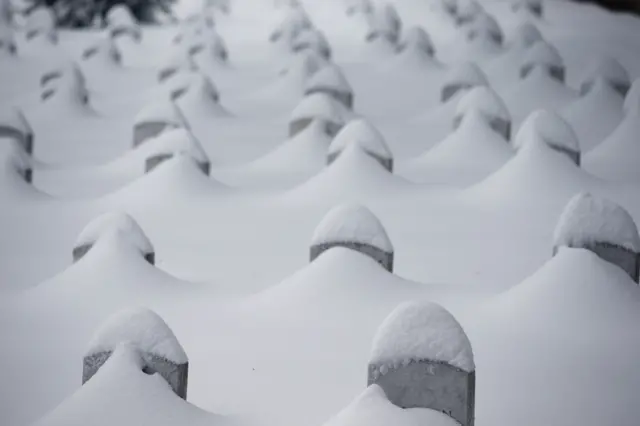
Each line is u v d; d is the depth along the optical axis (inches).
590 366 463.2
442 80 1144.2
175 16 1718.8
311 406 439.5
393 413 364.5
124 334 416.8
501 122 860.6
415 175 789.2
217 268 619.5
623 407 438.0
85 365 420.8
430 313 398.9
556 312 493.4
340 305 506.6
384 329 400.8
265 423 426.6
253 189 737.6
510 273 601.9
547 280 505.0
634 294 502.6
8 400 453.4
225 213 693.3
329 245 553.0
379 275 523.5
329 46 1266.0
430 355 394.3
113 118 1012.5
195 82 1040.2
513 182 706.8
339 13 1560.0
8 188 716.0
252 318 507.5
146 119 859.4
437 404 395.2
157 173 721.0
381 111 1047.0
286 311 507.2
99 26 1609.3
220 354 481.4
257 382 458.6
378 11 1417.3
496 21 1339.8
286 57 1288.1
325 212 690.8
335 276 518.0
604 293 498.0
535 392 444.5
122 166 823.1
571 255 511.2
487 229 662.5
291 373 463.5
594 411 434.3
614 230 539.2
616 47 1314.0
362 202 701.9
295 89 1095.0
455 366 391.9
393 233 660.1
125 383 395.5
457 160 810.2
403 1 1588.3
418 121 975.0
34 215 693.3
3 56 1288.1
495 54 1233.4
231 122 975.0
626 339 479.8
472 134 827.4
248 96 1101.1
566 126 758.5
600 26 1467.8
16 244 650.2
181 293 539.5
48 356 484.4
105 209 700.0
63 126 989.8
